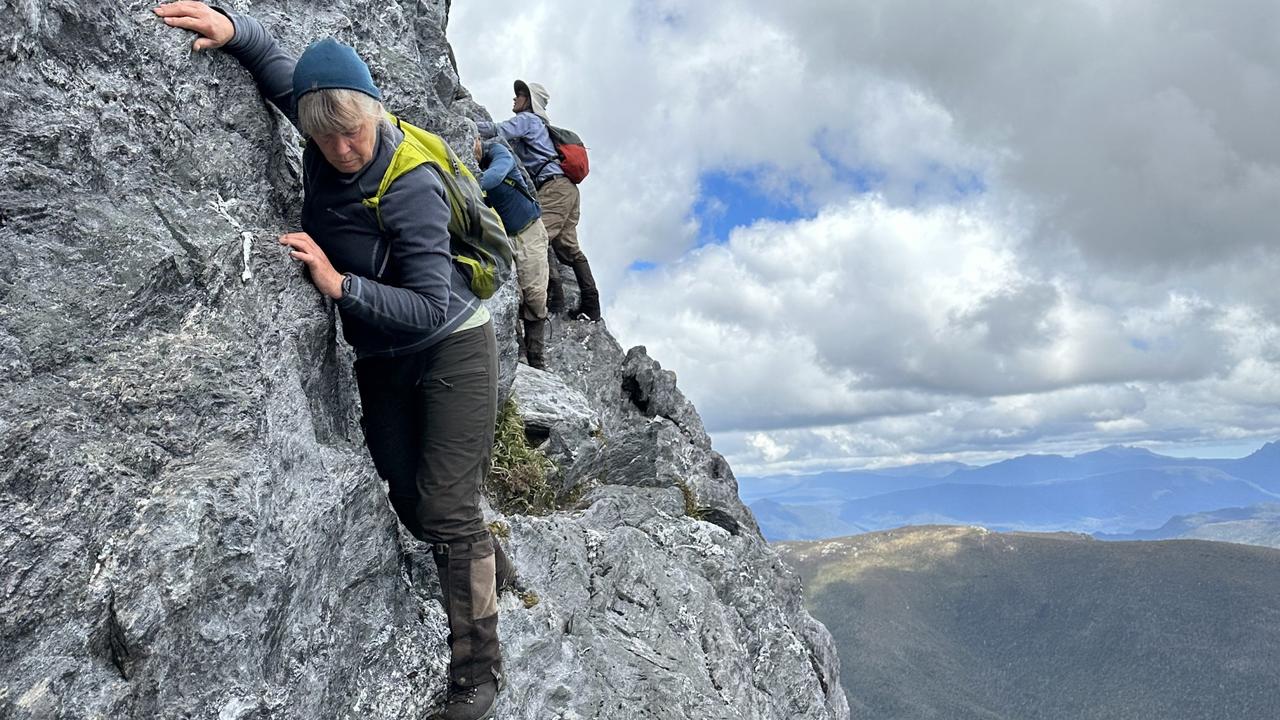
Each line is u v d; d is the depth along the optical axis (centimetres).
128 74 441
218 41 487
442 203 486
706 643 909
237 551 395
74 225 396
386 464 542
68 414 364
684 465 1289
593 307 1559
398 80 754
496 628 561
